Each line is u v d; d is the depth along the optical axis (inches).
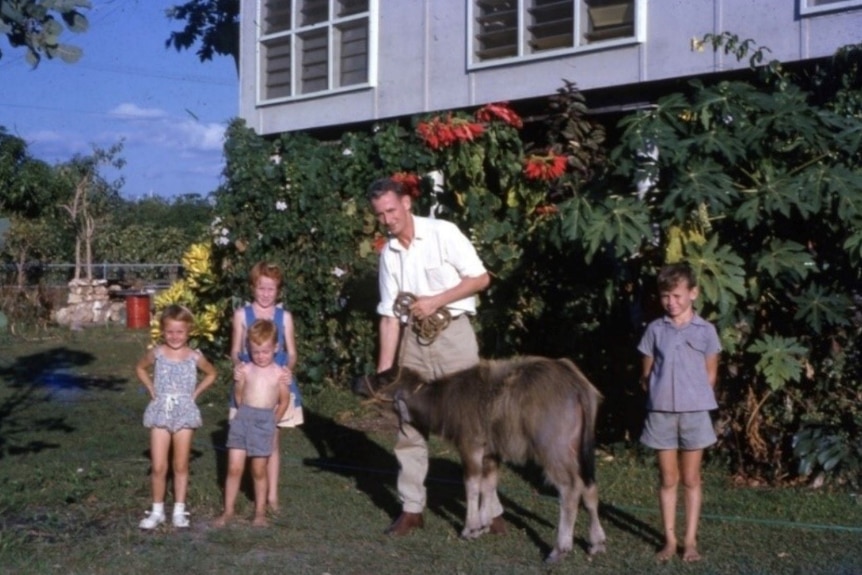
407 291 301.7
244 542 294.8
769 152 329.7
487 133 457.7
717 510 315.0
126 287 1018.7
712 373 271.4
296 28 662.5
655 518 311.9
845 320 323.9
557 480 271.7
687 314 271.7
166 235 1253.1
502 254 399.9
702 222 328.5
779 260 319.9
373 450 410.9
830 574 261.7
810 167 323.9
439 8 589.3
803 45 460.8
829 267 331.9
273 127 679.7
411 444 301.7
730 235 335.6
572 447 272.1
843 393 339.3
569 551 273.9
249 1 689.6
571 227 330.6
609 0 523.2
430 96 595.2
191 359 319.3
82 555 281.9
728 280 320.5
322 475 372.5
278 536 300.0
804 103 336.5
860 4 443.8
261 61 685.3
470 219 445.4
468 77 577.6
